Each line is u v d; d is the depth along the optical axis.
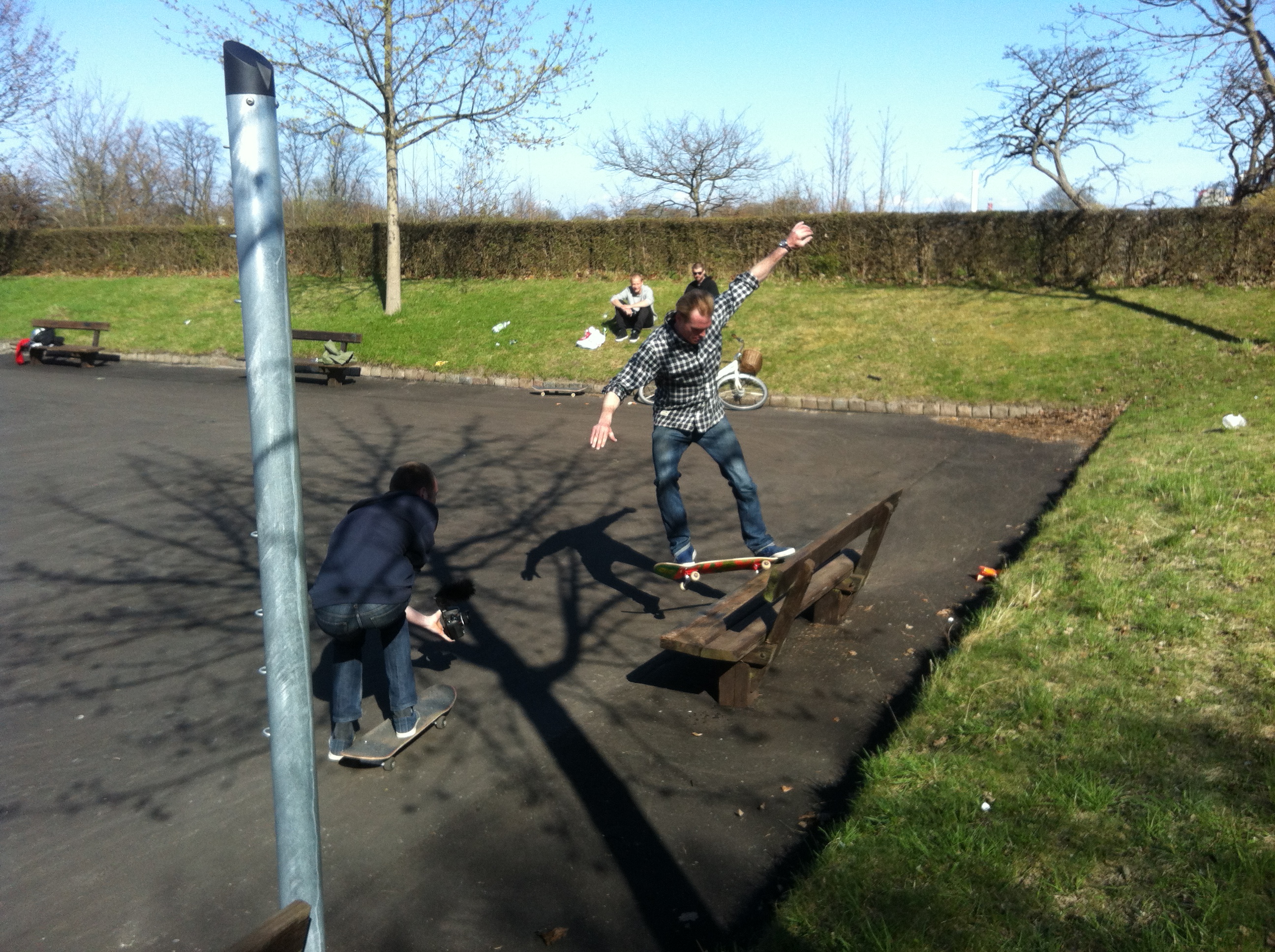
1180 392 10.94
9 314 23.02
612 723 4.57
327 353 16.02
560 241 20.36
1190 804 3.17
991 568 6.33
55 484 9.59
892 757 3.78
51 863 3.59
